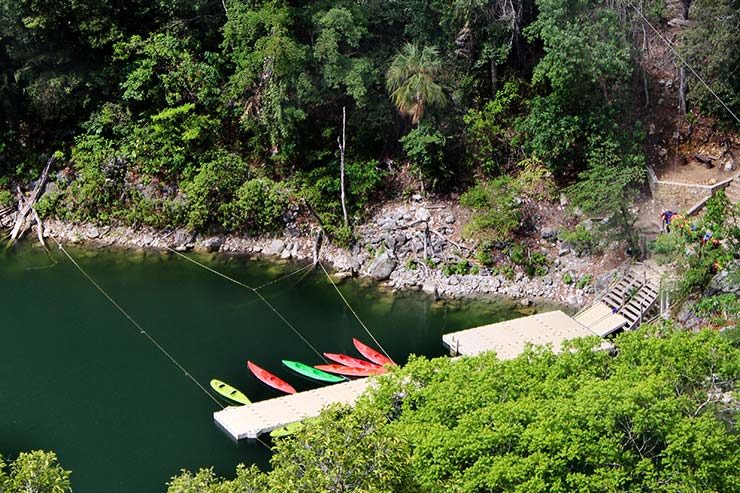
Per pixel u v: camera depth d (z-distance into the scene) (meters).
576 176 62.22
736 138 61.75
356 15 63.34
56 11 64.69
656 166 62.00
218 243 64.12
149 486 45.50
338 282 61.22
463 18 63.53
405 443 32.06
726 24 59.00
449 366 41.78
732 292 51.53
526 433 37.28
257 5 64.69
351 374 53.28
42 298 59.72
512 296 59.66
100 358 54.41
